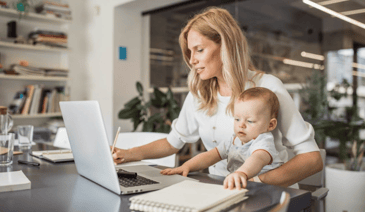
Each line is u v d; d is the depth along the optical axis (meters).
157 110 3.66
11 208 0.64
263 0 2.96
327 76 2.65
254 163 0.83
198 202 0.59
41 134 3.08
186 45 1.19
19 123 3.48
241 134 1.00
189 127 1.32
